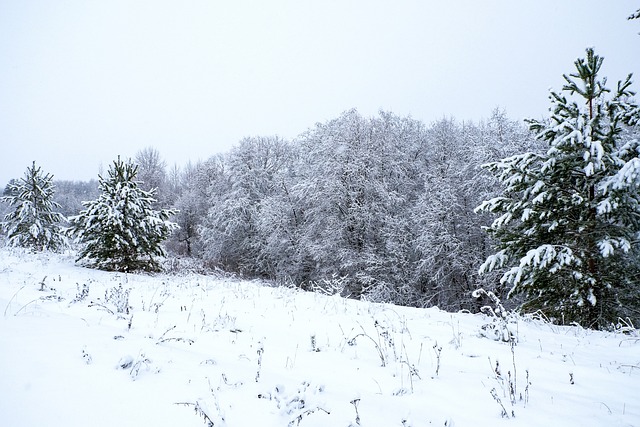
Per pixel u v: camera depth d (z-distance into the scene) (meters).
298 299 8.82
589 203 9.41
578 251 9.55
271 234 27.34
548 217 10.06
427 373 3.79
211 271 24.42
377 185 22.67
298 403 2.52
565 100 9.95
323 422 2.46
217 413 2.32
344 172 23.45
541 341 5.68
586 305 9.38
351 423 2.47
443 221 20.44
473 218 20.83
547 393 3.33
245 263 31.64
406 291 21.23
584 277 9.29
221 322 5.55
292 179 29.00
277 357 4.14
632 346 5.57
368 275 20.98
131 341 3.72
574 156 9.60
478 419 2.73
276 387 2.76
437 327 6.23
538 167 10.92
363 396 3.04
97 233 15.38
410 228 22.58
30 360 2.73
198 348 4.16
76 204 60.69
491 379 3.65
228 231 31.34
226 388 2.81
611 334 6.80
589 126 9.34
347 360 4.15
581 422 2.73
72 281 9.80
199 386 2.78
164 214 17.45
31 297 6.32
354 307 7.99
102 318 5.09
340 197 22.94
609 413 2.92
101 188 16.03
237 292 9.53
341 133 25.00
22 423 1.98
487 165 10.98
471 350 4.78
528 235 10.23
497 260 10.70
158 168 54.25
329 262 23.64
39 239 23.11
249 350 4.31
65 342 3.27
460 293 20.86
